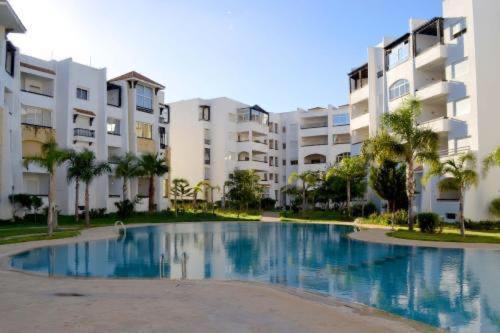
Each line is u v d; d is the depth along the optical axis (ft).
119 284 39.96
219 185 219.00
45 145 92.07
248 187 177.27
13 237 82.12
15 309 30.07
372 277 47.19
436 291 40.19
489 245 70.79
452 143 116.06
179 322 26.81
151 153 157.17
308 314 29.50
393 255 62.85
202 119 222.69
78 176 115.85
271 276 48.34
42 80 141.90
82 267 54.39
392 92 142.41
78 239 82.58
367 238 83.05
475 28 110.32
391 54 144.15
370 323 27.99
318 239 87.40
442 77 132.36
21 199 114.42
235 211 174.40
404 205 127.85
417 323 28.81
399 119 93.91
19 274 46.44
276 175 256.32
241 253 67.31
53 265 55.72
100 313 28.89
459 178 81.30
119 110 162.40
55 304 31.55
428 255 62.08
